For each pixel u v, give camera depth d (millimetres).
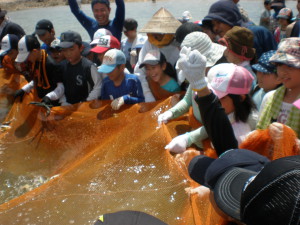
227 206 1097
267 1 7246
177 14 13352
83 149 3279
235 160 1313
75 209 2002
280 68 2014
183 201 1823
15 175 3248
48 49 4848
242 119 2246
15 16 16312
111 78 3357
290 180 855
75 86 3730
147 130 2760
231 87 2137
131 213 1134
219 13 3471
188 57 1721
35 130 3670
